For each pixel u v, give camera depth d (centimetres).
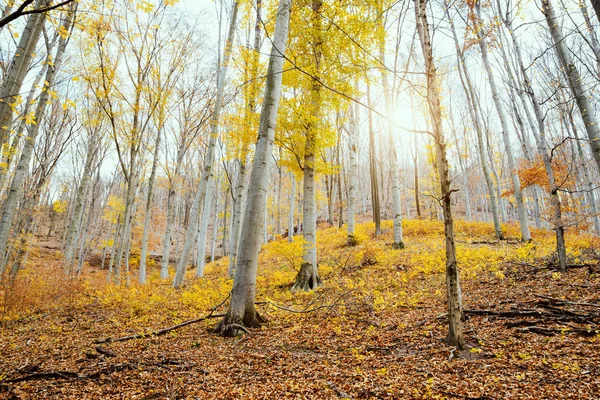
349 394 324
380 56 1005
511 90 1426
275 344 493
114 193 3094
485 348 413
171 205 1530
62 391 354
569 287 593
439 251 1058
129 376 393
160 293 1017
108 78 969
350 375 368
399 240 1298
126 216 1219
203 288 1004
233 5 1182
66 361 450
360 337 501
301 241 945
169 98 1194
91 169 2006
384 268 978
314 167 905
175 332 583
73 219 1562
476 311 544
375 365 395
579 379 312
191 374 390
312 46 841
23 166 769
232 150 1005
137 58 1033
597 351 364
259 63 873
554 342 406
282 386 349
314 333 536
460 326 422
